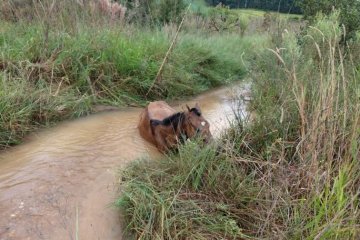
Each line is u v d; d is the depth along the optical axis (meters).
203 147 3.74
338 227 2.51
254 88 6.07
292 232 2.69
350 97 3.86
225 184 3.26
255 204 3.08
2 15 7.87
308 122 3.61
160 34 9.33
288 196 2.97
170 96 7.26
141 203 2.96
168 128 4.28
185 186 3.25
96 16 8.24
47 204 3.16
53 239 2.79
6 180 3.53
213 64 9.46
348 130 3.33
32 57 6.39
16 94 5.20
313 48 5.63
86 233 2.89
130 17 9.52
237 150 3.58
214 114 5.92
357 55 6.21
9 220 2.93
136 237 2.83
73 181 3.53
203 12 15.14
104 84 6.73
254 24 15.33
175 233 2.75
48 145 4.43
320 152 3.19
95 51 7.01
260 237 2.76
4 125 4.69
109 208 3.16
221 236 2.80
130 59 7.16
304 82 4.21
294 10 11.02
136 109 6.39
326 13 7.80
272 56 6.51
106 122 5.45
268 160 3.35
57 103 5.60
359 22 7.20
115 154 4.15
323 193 2.92
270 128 3.93
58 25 7.39
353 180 2.89
